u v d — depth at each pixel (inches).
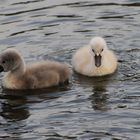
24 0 908.6
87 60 711.1
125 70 703.7
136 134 553.0
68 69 690.8
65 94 648.4
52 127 571.8
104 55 709.3
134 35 782.5
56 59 736.3
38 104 624.7
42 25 826.2
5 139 553.0
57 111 605.3
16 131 567.5
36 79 668.1
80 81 686.5
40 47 764.6
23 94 653.3
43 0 908.0
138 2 888.3
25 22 835.4
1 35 798.5
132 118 582.2
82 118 586.9
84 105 616.4
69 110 606.2
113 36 785.6
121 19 832.9
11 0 906.7
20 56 672.4
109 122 576.7
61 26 822.5
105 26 815.1
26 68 678.5
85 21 833.5
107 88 658.2
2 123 584.4
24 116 597.9
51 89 665.0
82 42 773.9
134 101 618.8
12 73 674.2
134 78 679.7
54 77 673.0
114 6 877.2
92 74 698.8
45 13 862.5
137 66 709.3
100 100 626.2
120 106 609.3
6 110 613.0
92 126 569.9
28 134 560.7
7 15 857.5
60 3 897.5
